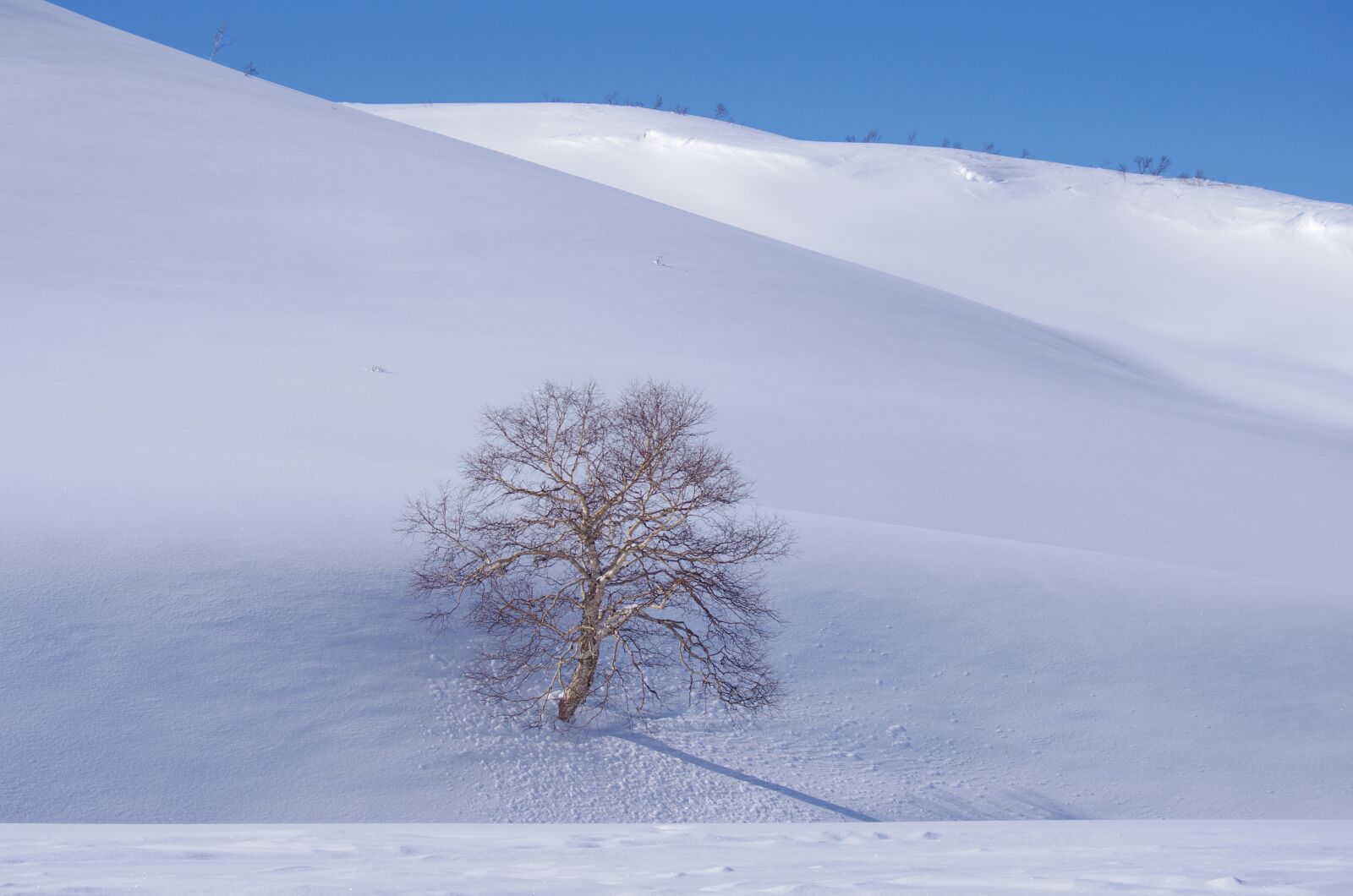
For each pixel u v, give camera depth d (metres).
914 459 41.16
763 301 59.19
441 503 22.80
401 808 15.77
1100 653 23.08
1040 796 18.81
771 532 22.67
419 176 70.44
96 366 38.41
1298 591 28.33
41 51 80.81
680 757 18.53
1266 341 97.38
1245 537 40.34
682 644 18.95
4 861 5.46
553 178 80.38
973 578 25.19
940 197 126.19
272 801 15.30
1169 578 27.47
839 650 21.80
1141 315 101.94
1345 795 19.64
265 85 95.19
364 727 17.11
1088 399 55.44
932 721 20.42
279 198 62.44
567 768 17.66
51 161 61.28
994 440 45.31
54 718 15.48
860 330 58.19
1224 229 115.56
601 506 18.92
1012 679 21.86
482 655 19.38
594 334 50.59
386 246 58.47
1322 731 21.47
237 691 16.94
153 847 6.49
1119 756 20.12
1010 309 102.00
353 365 41.88
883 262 112.69
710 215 124.69
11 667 16.08
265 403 36.66
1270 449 52.22
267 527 21.31
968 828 9.79
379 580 20.23
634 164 137.38
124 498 21.88
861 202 125.81
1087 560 28.09
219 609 18.38
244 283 51.19
